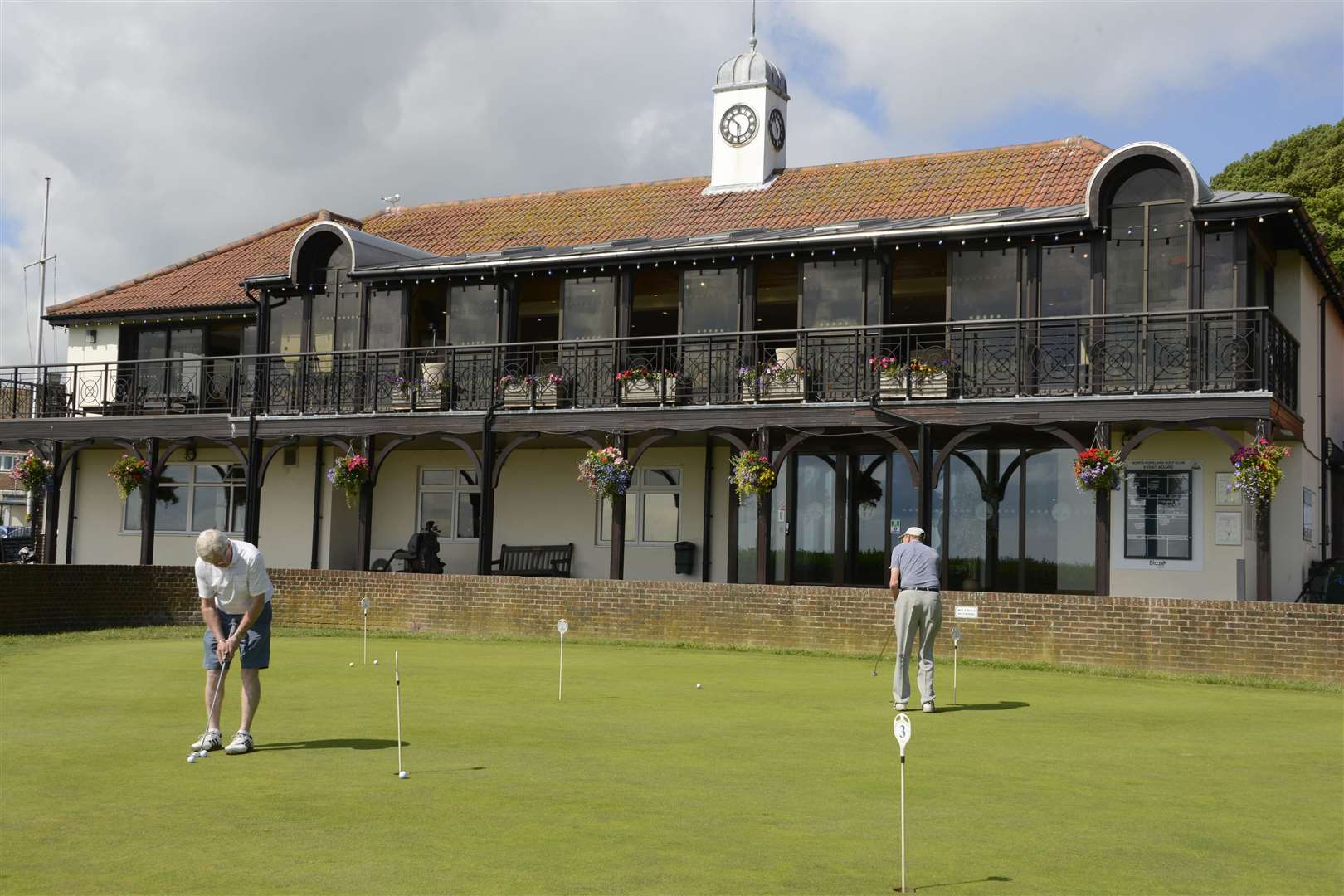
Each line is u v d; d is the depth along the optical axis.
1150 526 20.34
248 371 27.45
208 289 28.48
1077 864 5.93
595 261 22.59
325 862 5.78
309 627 21.14
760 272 22.52
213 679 8.70
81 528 29.94
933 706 11.66
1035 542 21.38
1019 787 7.80
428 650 17.27
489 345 22.89
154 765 8.16
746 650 18.06
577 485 25.20
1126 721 11.06
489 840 6.20
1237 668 15.38
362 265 24.91
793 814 6.91
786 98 27.89
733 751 8.98
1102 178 19.09
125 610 21.06
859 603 17.64
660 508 24.42
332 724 10.04
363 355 24.61
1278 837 6.56
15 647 17.22
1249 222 18.66
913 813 7.00
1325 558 22.77
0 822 6.55
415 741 9.23
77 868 5.69
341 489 27.06
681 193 27.88
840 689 13.10
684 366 22.45
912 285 21.80
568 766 8.26
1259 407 17.67
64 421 27.27
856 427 20.22
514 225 28.81
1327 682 14.89
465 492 26.31
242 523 28.25
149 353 29.05
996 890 5.46
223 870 5.64
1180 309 18.97
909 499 22.39
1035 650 16.45
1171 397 18.06
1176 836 6.55
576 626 19.44
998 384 19.80
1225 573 19.80
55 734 9.46
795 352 21.36
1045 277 20.00
